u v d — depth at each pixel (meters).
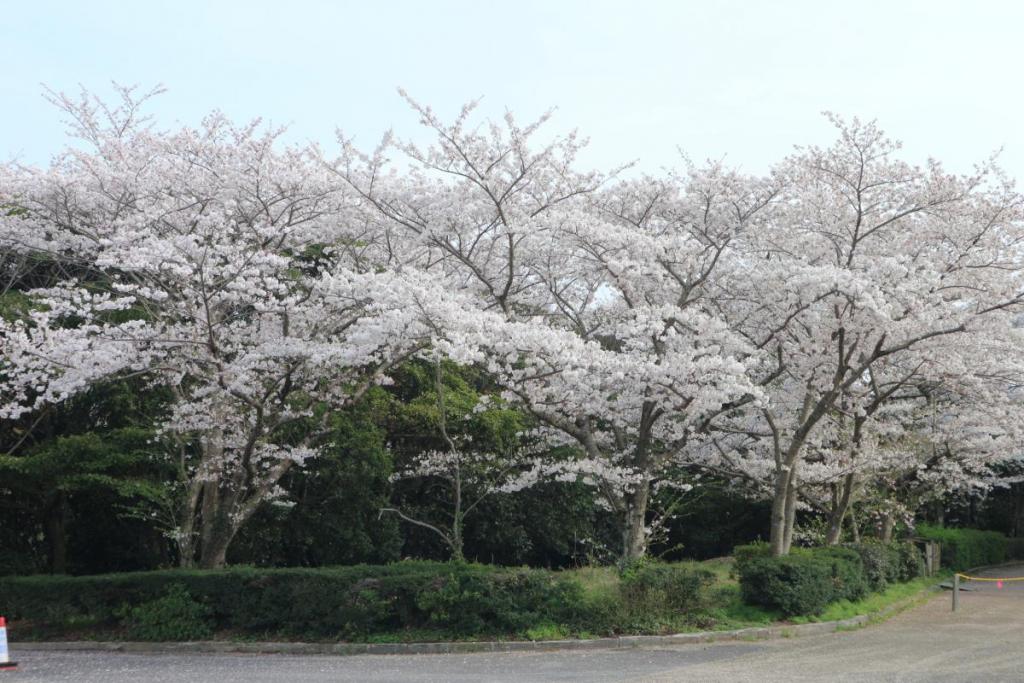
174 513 16.91
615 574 14.73
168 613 13.85
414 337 13.09
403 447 20.64
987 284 14.12
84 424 17.55
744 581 14.60
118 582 14.41
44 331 13.74
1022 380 15.13
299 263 17.17
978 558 27.59
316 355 12.79
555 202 15.11
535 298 16.89
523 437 20.31
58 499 17.78
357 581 13.62
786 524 16.89
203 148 15.73
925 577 22.03
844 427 18.75
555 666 11.23
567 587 13.34
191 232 15.87
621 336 13.41
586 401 14.35
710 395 12.75
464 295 13.71
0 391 15.48
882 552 18.73
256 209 16.00
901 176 14.52
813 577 14.63
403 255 16.78
